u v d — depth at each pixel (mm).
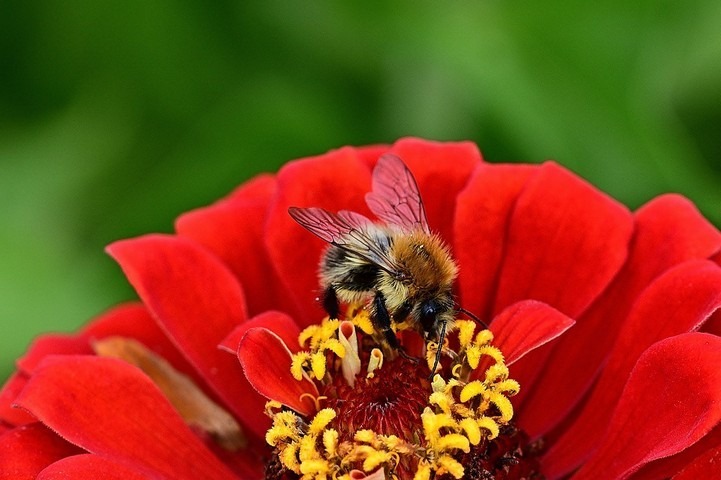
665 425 193
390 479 196
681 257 206
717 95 237
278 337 200
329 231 208
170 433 204
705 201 232
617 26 238
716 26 235
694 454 193
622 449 196
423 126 244
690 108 239
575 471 205
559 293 209
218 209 219
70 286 246
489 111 240
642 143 234
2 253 245
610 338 209
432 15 245
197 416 210
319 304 212
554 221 210
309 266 215
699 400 190
